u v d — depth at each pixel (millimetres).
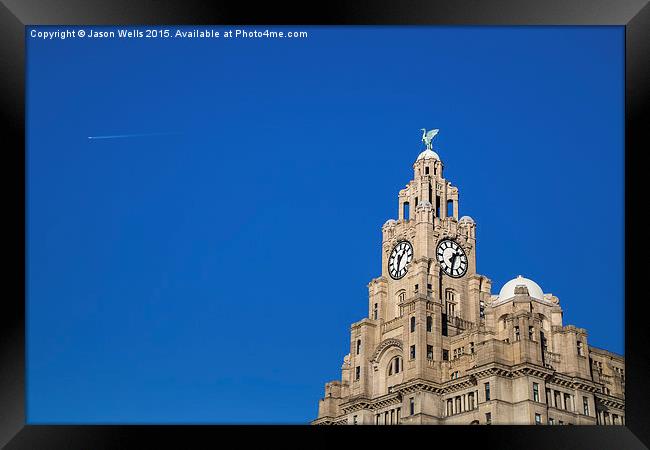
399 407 100938
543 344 94062
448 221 111062
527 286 98688
